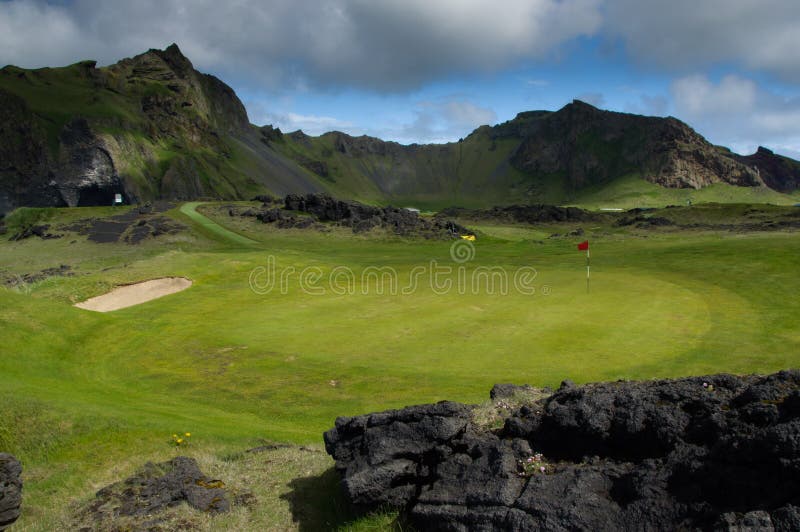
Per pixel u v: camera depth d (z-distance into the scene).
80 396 20.92
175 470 12.25
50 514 11.62
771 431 6.61
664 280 53.88
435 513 8.47
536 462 8.71
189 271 58.03
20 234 126.38
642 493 7.13
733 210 142.25
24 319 29.88
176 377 26.53
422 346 30.73
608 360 26.94
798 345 28.56
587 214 186.25
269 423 20.44
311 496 11.40
